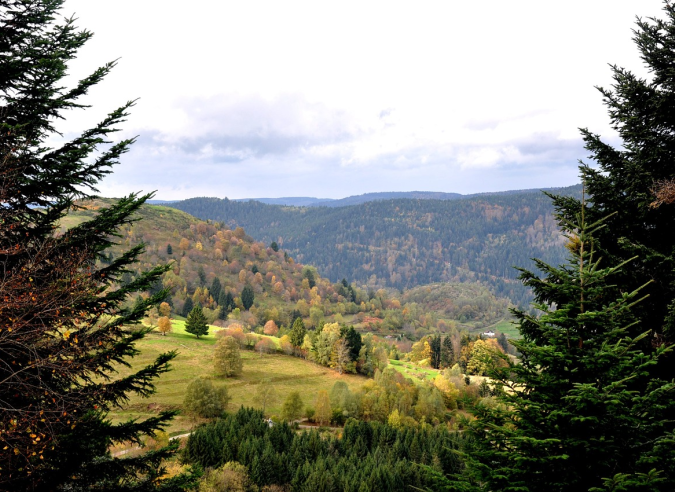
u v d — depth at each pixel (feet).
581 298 26.73
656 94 34.35
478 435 27.84
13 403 24.35
